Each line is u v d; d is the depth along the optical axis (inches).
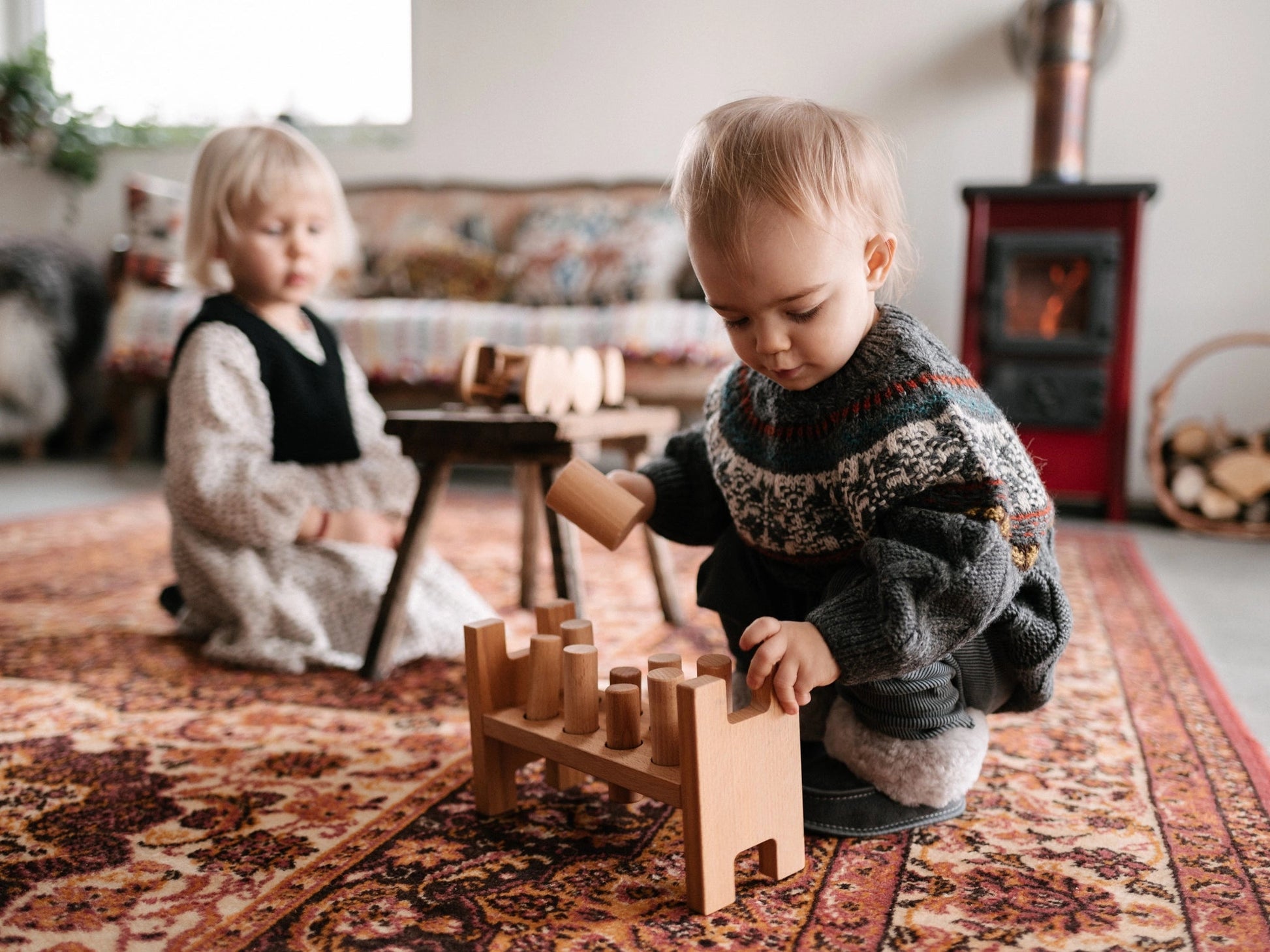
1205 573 81.1
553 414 50.2
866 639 27.4
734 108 29.9
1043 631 32.8
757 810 29.1
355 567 54.7
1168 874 30.4
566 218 132.5
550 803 35.5
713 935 27.0
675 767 29.2
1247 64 110.0
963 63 120.4
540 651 32.9
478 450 49.6
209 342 52.6
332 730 42.8
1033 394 104.0
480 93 141.1
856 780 33.5
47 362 135.3
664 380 111.6
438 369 116.7
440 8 141.2
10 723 43.4
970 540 27.5
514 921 27.7
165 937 26.8
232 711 45.2
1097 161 115.1
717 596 36.9
